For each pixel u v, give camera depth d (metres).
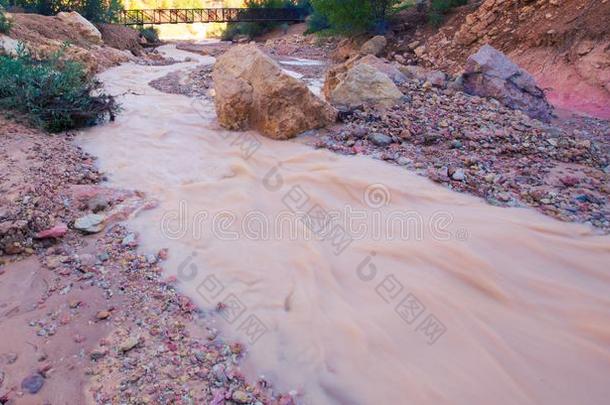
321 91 11.81
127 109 9.52
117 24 23.05
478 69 9.53
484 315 3.70
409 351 3.37
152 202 5.49
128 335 3.43
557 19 12.59
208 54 22.69
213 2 43.75
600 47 10.95
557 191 5.53
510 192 5.53
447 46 15.94
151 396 2.91
